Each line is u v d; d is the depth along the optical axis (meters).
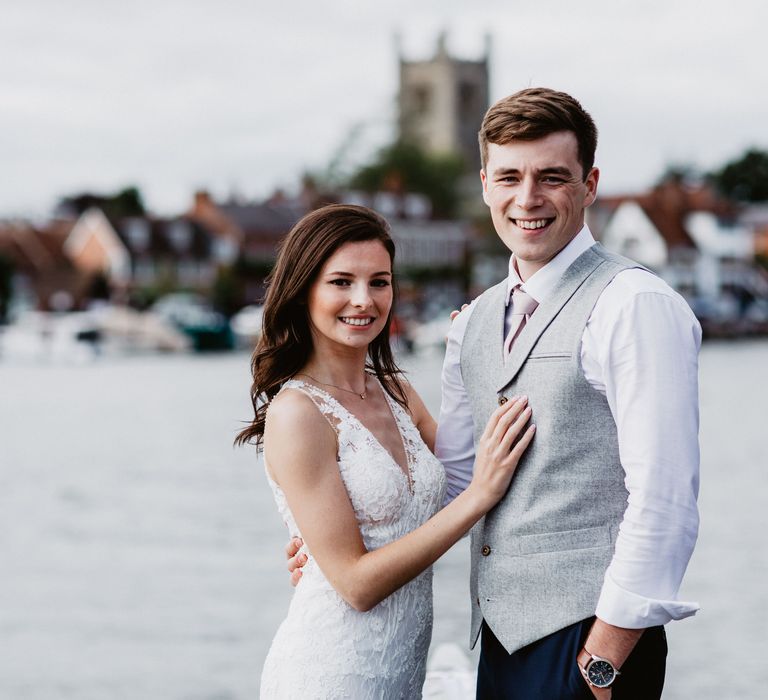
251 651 8.02
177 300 59.38
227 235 71.06
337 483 2.92
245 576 10.20
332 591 2.97
